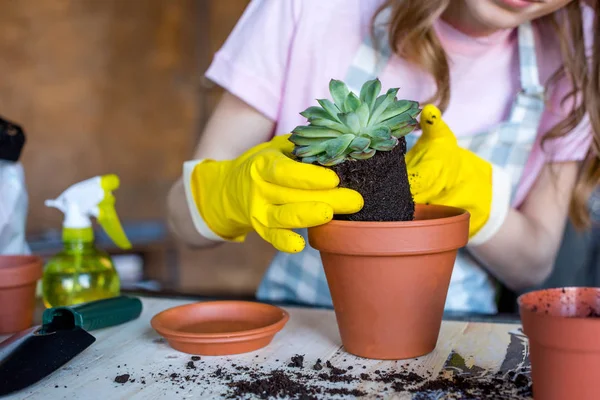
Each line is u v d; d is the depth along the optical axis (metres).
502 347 0.79
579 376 0.61
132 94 2.88
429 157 0.89
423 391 0.69
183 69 2.99
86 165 2.79
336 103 0.73
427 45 1.03
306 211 0.71
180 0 2.95
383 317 0.75
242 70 1.10
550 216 1.14
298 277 1.17
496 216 0.92
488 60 1.10
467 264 1.15
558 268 1.67
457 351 0.79
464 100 1.11
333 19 1.10
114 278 1.00
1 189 1.05
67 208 0.98
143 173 2.93
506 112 1.12
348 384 0.70
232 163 0.87
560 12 1.07
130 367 0.75
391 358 0.76
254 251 2.90
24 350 0.73
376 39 1.09
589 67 1.07
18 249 1.07
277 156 0.75
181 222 1.09
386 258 0.73
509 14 0.91
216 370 0.75
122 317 0.88
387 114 0.72
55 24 2.68
